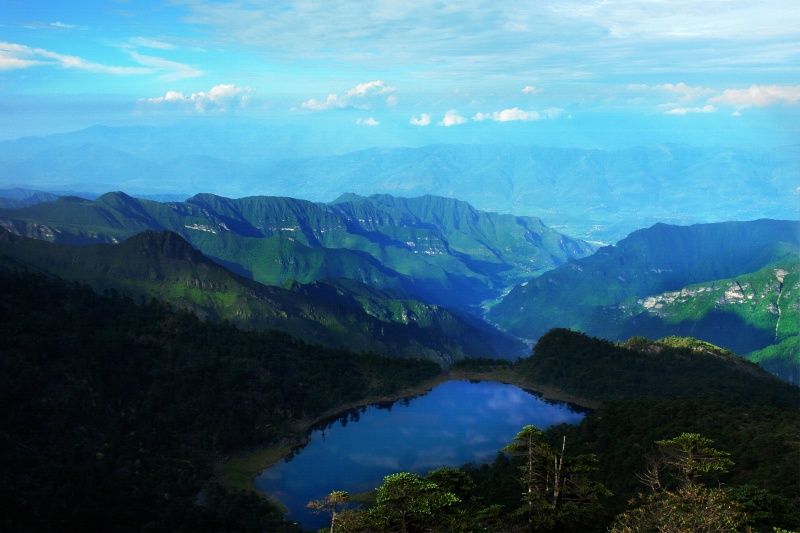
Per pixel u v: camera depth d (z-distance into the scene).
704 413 151.25
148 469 166.62
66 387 184.25
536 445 95.81
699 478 100.31
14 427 155.88
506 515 91.88
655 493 82.06
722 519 71.81
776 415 143.00
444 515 83.62
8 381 170.88
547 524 85.50
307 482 177.12
